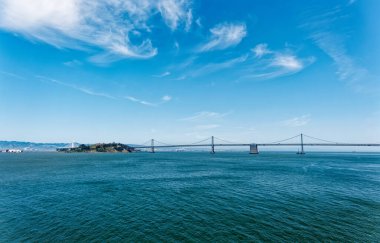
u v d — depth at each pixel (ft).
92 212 99.30
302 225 83.71
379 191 142.92
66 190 145.38
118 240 72.08
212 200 119.65
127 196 128.98
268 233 76.64
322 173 239.71
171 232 77.87
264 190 145.38
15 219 90.48
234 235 75.25
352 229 79.92
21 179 190.90
